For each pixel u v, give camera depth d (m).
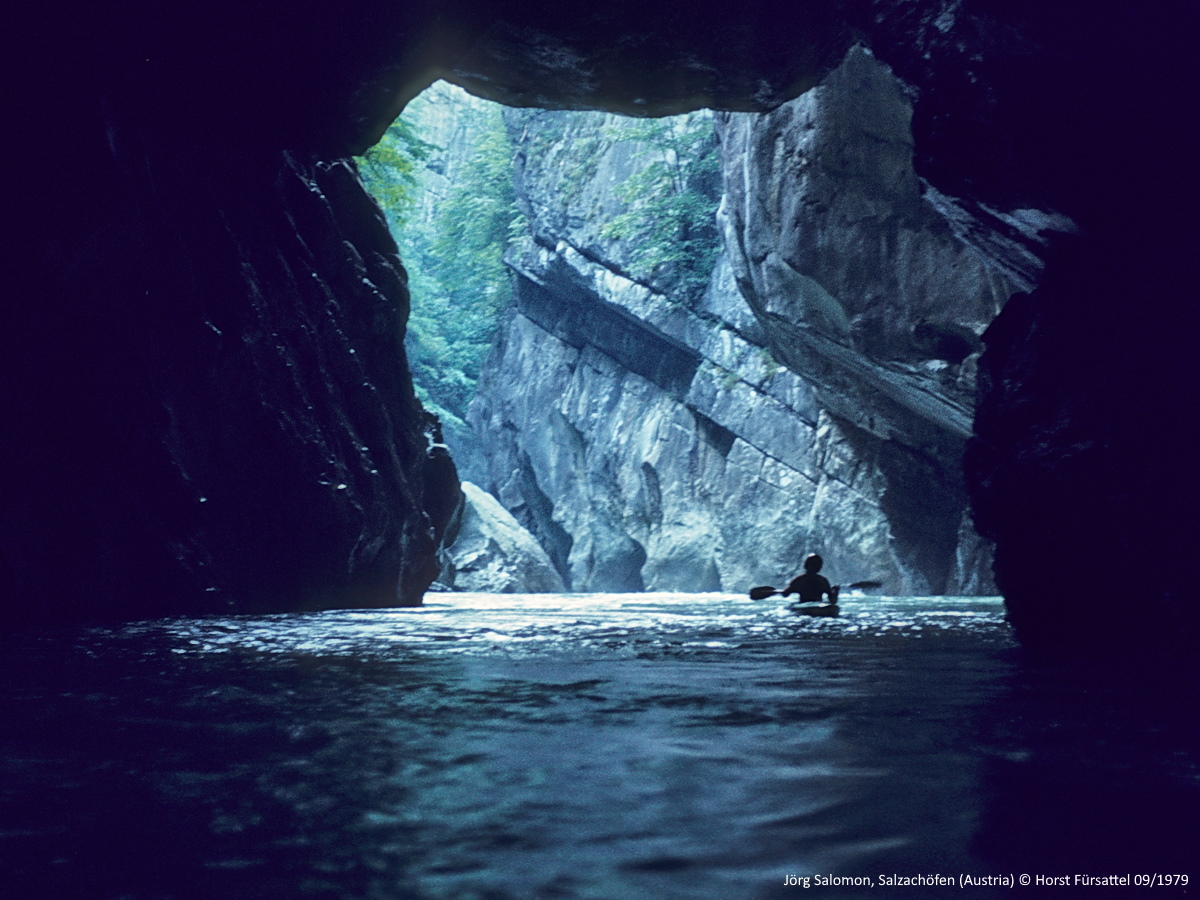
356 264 14.45
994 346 8.82
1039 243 8.95
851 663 5.47
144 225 10.64
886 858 1.80
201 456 11.54
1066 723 3.27
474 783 2.37
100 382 10.31
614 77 12.59
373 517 13.77
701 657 5.80
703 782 2.37
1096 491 6.85
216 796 2.26
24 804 2.20
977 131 8.55
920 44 9.39
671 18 11.40
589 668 5.10
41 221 9.45
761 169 19.67
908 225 17.83
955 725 3.20
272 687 4.26
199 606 10.93
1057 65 7.80
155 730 3.13
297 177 13.64
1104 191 7.73
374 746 2.82
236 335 11.73
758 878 1.69
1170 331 7.02
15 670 5.06
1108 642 6.65
